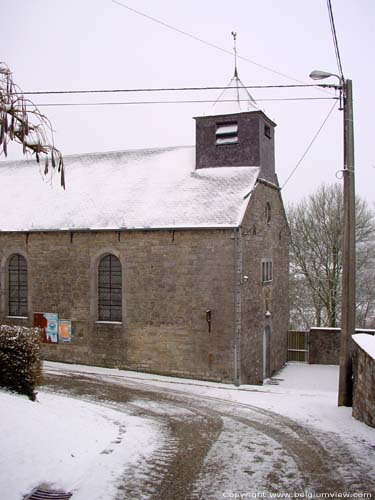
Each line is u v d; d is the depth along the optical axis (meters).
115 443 10.61
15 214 24.38
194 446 10.75
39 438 9.73
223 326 19.78
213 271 19.98
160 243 20.81
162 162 24.73
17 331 13.70
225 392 17.30
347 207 14.98
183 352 20.39
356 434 11.59
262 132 22.92
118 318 21.94
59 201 24.28
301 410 14.34
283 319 27.17
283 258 27.14
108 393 16.70
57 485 8.27
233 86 23.52
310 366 26.80
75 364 22.38
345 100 14.87
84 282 22.28
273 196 25.03
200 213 20.62
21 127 8.37
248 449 10.56
